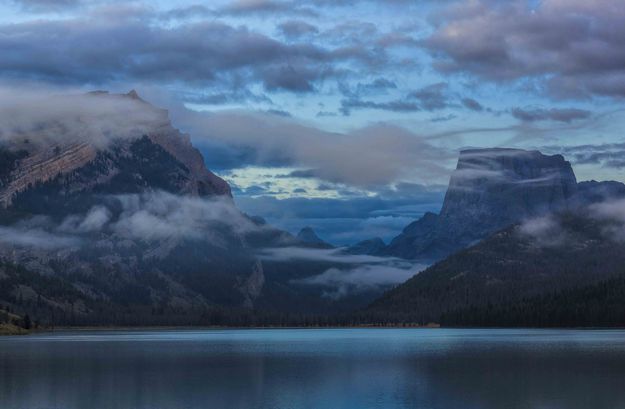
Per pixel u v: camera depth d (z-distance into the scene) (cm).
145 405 13475
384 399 14012
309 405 13400
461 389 15325
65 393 15088
